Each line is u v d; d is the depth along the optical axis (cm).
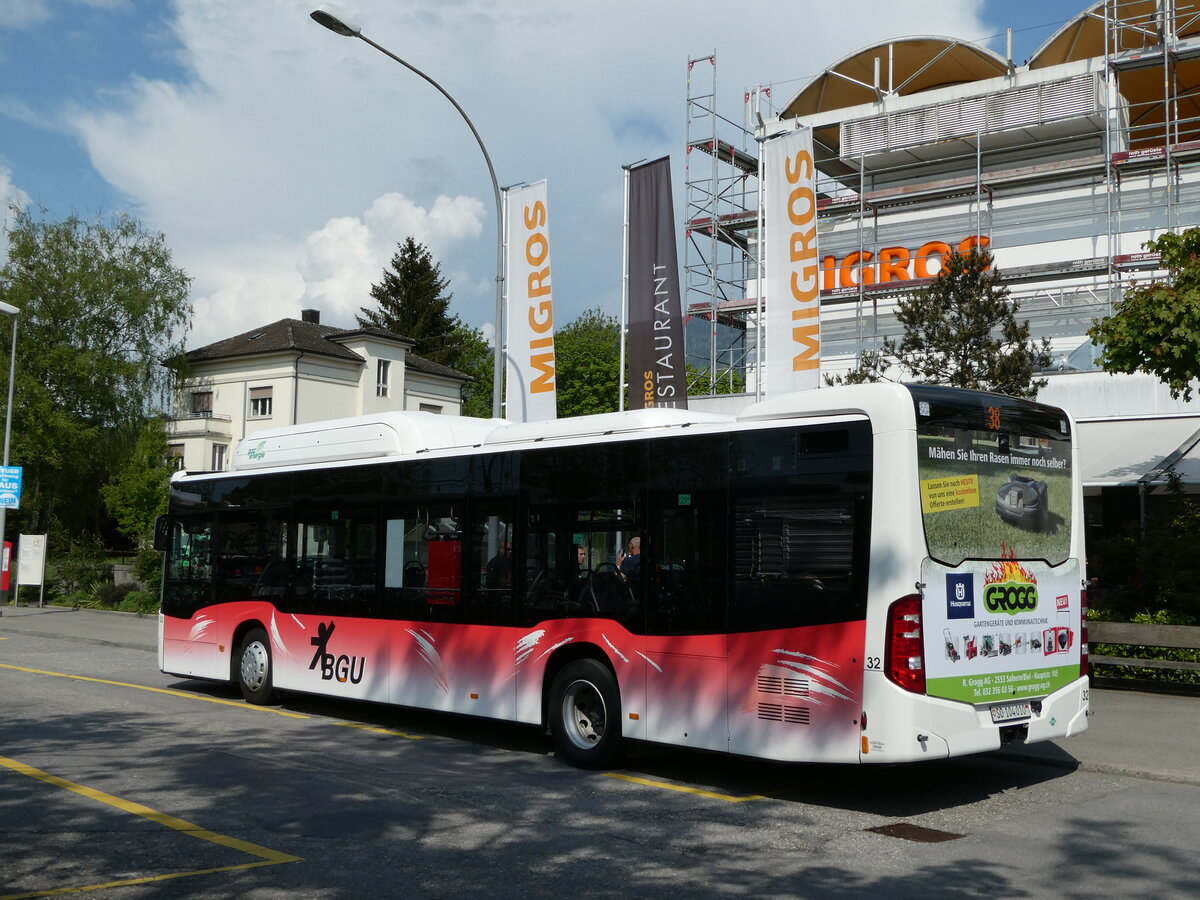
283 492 1377
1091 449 2075
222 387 5806
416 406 6444
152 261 4862
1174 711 1273
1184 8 3072
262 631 1396
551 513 1050
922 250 3238
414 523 1194
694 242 3747
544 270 1955
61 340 4541
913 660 792
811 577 842
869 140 3428
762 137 3712
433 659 1152
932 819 812
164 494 3538
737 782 952
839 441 840
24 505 4206
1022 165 3309
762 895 614
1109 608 1561
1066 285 3019
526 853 700
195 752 1049
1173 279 1576
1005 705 855
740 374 4178
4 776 920
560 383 7562
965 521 839
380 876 643
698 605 916
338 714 1345
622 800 868
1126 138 3266
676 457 950
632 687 963
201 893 605
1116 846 729
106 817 782
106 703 1387
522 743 1155
